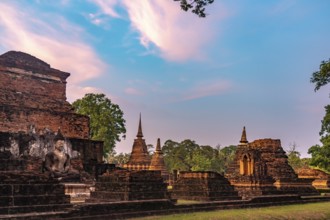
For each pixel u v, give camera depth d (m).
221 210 26.50
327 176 55.09
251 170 37.41
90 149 38.75
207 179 29.38
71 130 39.50
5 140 31.91
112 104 65.75
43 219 17.81
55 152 32.16
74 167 36.50
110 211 20.48
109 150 65.12
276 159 41.25
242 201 28.94
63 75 41.50
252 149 38.09
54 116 38.59
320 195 41.38
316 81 36.06
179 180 31.31
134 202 21.77
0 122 34.91
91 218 19.52
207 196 28.77
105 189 24.77
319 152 42.47
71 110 40.94
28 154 32.94
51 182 19.95
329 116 39.16
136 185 23.94
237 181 36.75
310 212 26.83
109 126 64.31
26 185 18.97
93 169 37.50
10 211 18.08
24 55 38.97
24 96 37.97
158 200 23.19
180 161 102.50
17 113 36.12
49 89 40.25
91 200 25.27
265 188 36.25
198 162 95.12
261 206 30.05
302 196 37.47
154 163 65.44
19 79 38.22
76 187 29.23
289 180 40.34
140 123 66.50
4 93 36.72
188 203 25.50
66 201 20.30
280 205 31.78
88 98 64.75
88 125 40.97
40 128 37.31
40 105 38.75
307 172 54.91
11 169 30.72
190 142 105.31
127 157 99.75
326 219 25.80
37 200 19.17
